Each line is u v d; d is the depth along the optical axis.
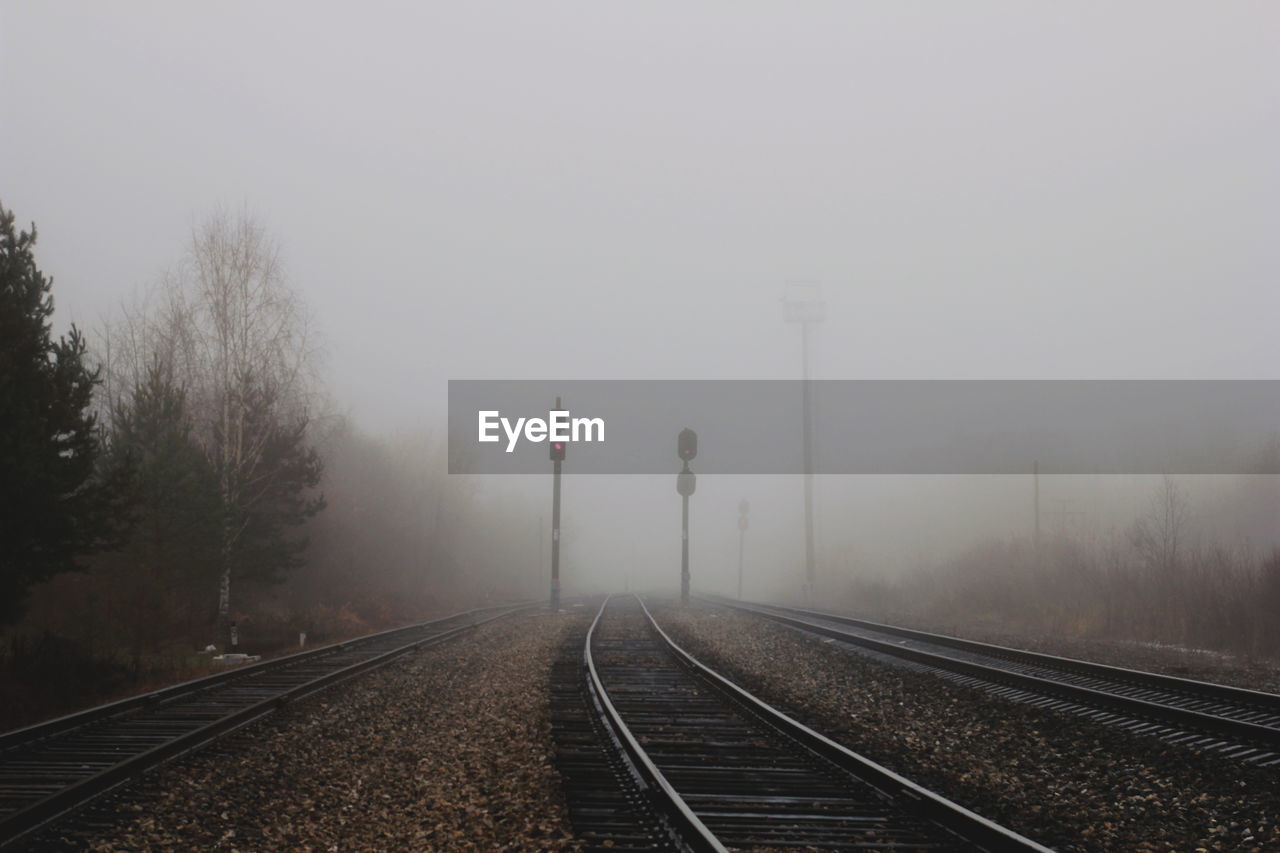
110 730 12.91
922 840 7.62
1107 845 7.52
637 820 8.27
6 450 17.91
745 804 8.73
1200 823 8.12
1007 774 10.05
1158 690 15.47
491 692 16.53
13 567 18.67
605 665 20.45
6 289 19.28
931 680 16.98
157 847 7.67
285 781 10.02
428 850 7.60
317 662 22.19
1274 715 13.15
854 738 12.16
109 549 20.94
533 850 7.43
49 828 8.03
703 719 13.49
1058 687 14.91
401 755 11.41
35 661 18.30
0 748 11.35
